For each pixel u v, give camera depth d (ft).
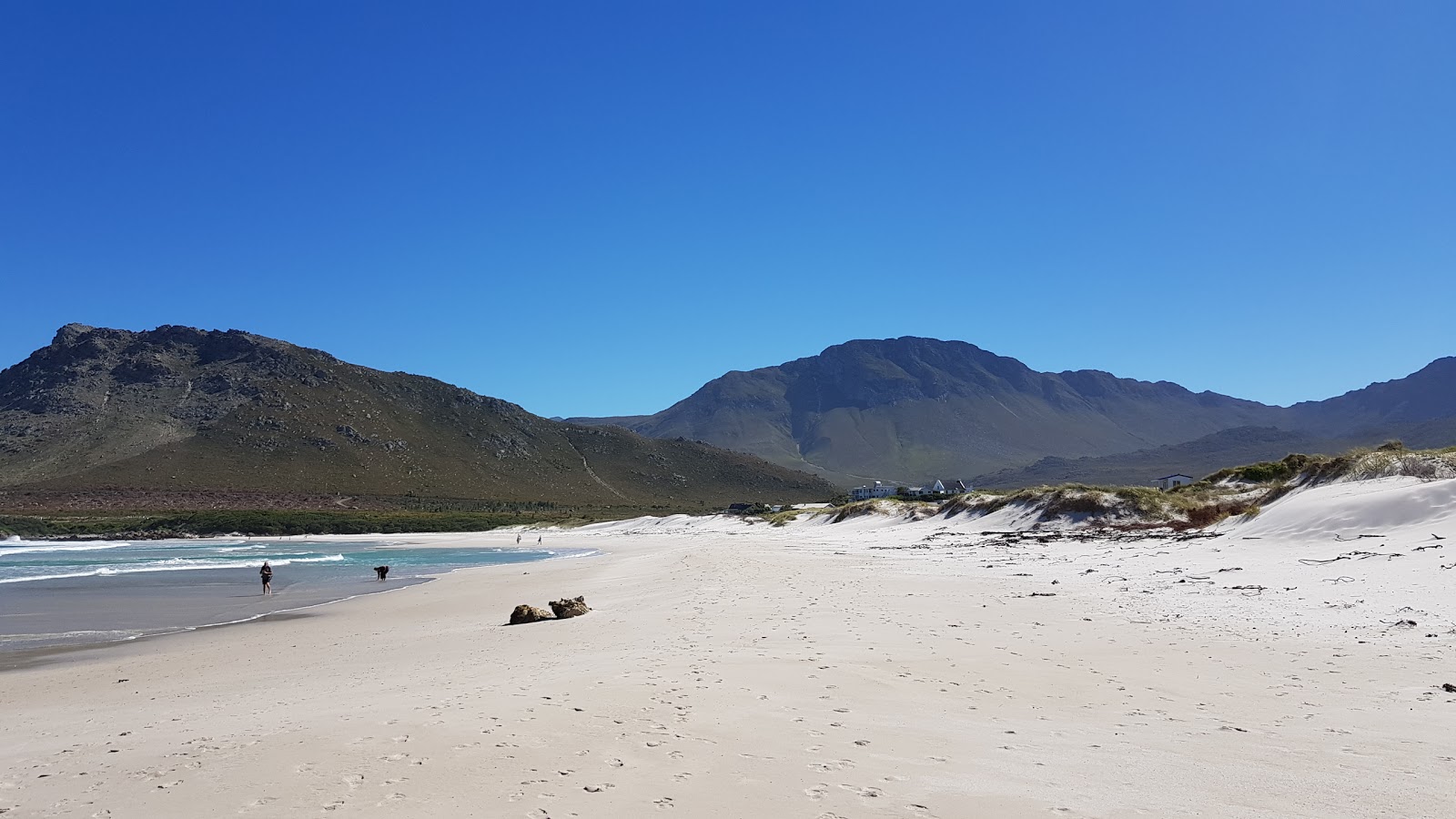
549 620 69.67
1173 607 59.11
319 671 51.83
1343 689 34.88
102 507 408.05
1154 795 23.82
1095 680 38.32
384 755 28.45
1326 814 22.16
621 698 35.65
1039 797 23.90
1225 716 31.76
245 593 108.27
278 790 25.53
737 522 346.54
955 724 31.45
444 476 561.43
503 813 23.11
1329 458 110.32
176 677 51.72
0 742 35.68
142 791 26.25
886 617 59.21
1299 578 66.95
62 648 64.23
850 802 23.72
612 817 22.70
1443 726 29.17
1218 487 155.12
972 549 129.90
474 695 37.70
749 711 33.47
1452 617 47.55
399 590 109.29
